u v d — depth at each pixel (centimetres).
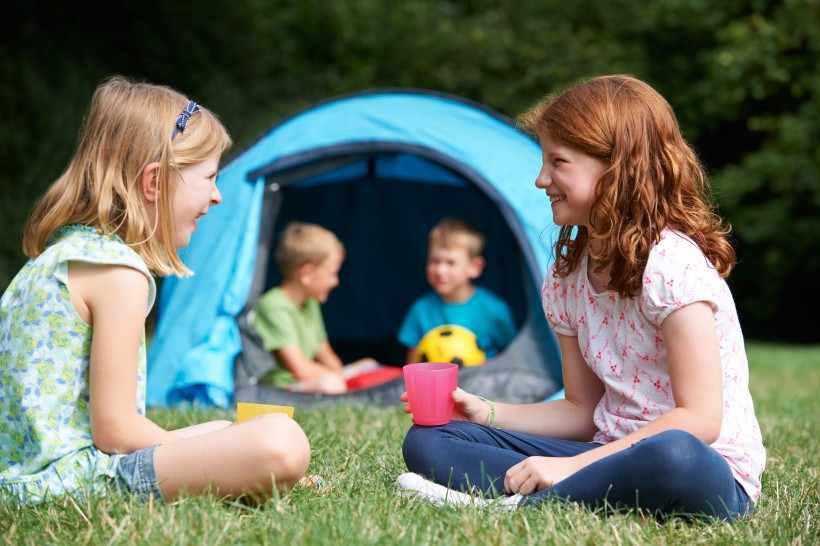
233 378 377
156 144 185
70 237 183
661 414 187
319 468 213
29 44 788
